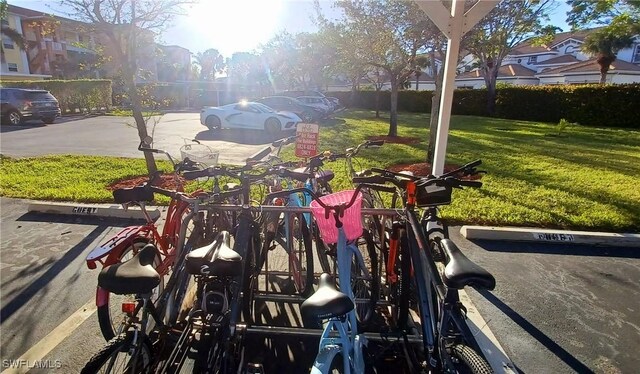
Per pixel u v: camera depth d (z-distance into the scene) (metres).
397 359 2.68
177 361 2.10
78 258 4.11
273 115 14.67
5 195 6.00
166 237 3.03
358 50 11.42
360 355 2.24
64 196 5.82
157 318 2.11
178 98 30.05
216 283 2.09
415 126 17.03
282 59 34.75
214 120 15.07
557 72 38.03
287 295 3.20
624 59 40.56
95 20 6.03
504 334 3.06
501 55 23.55
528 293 3.66
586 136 14.91
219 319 2.07
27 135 13.28
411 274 2.73
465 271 1.92
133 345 1.92
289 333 2.72
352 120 19.59
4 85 20.12
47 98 16.84
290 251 3.37
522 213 5.49
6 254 4.16
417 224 2.52
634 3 15.38
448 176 2.65
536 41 19.72
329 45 13.81
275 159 3.81
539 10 17.88
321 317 1.84
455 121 21.14
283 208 2.62
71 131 14.39
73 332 2.95
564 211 5.64
